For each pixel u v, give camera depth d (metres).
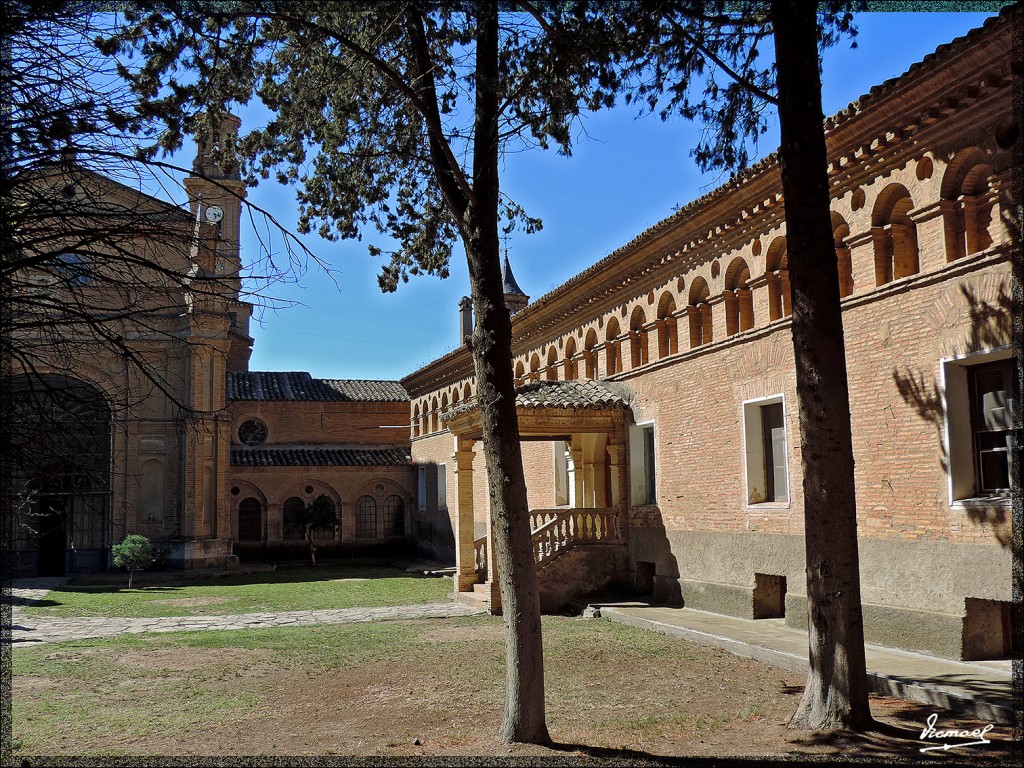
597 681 11.59
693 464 17.88
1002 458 11.21
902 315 12.43
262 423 40.84
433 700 10.65
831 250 8.83
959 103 11.16
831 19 9.53
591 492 22.39
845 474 8.77
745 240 16.25
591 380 22.50
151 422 32.03
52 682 12.02
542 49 9.95
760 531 15.66
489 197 9.09
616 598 19.69
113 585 27.44
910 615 12.05
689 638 14.70
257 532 38.28
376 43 10.35
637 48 9.98
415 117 11.30
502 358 8.82
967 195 11.54
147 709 10.38
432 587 25.73
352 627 17.17
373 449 41.56
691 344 18.20
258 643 15.16
